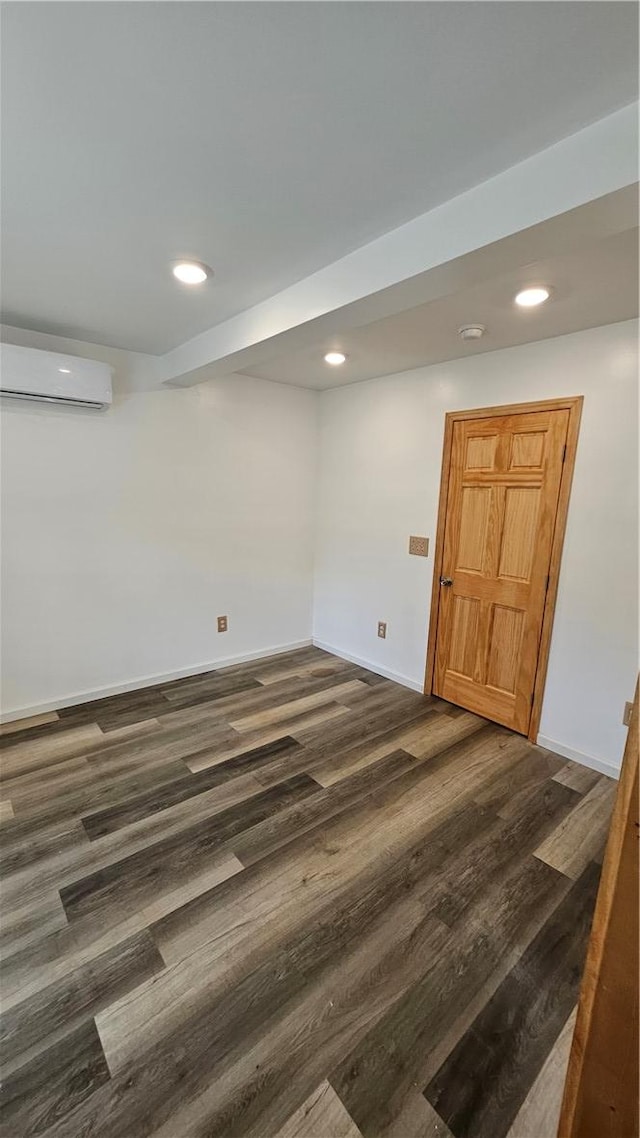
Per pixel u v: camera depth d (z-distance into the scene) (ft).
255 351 7.59
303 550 13.80
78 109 3.39
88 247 5.41
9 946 4.91
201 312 7.43
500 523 9.38
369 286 5.28
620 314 7.08
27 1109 3.63
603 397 7.76
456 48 2.85
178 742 8.86
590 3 2.55
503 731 9.55
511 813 7.14
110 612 10.36
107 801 7.16
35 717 9.61
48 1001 4.39
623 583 7.81
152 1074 3.86
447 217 4.43
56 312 7.50
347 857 6.20
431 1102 3.75
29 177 4.18
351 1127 3.59
